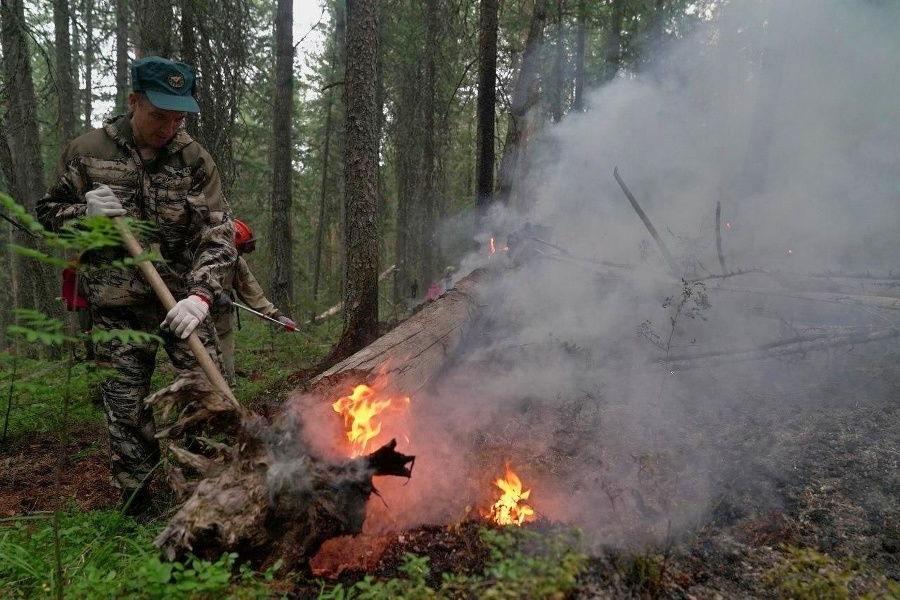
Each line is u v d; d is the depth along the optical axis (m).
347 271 5.00
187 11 6.88
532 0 10.38
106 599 1.65
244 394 4.38
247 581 1.74
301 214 18.80
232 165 7.86
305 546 1.90
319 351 6.15
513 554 1.90
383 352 3.12
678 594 1.86
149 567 1.62
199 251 2.62
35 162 8.30
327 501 1.91
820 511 2.35
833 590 1.76
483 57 7.32
